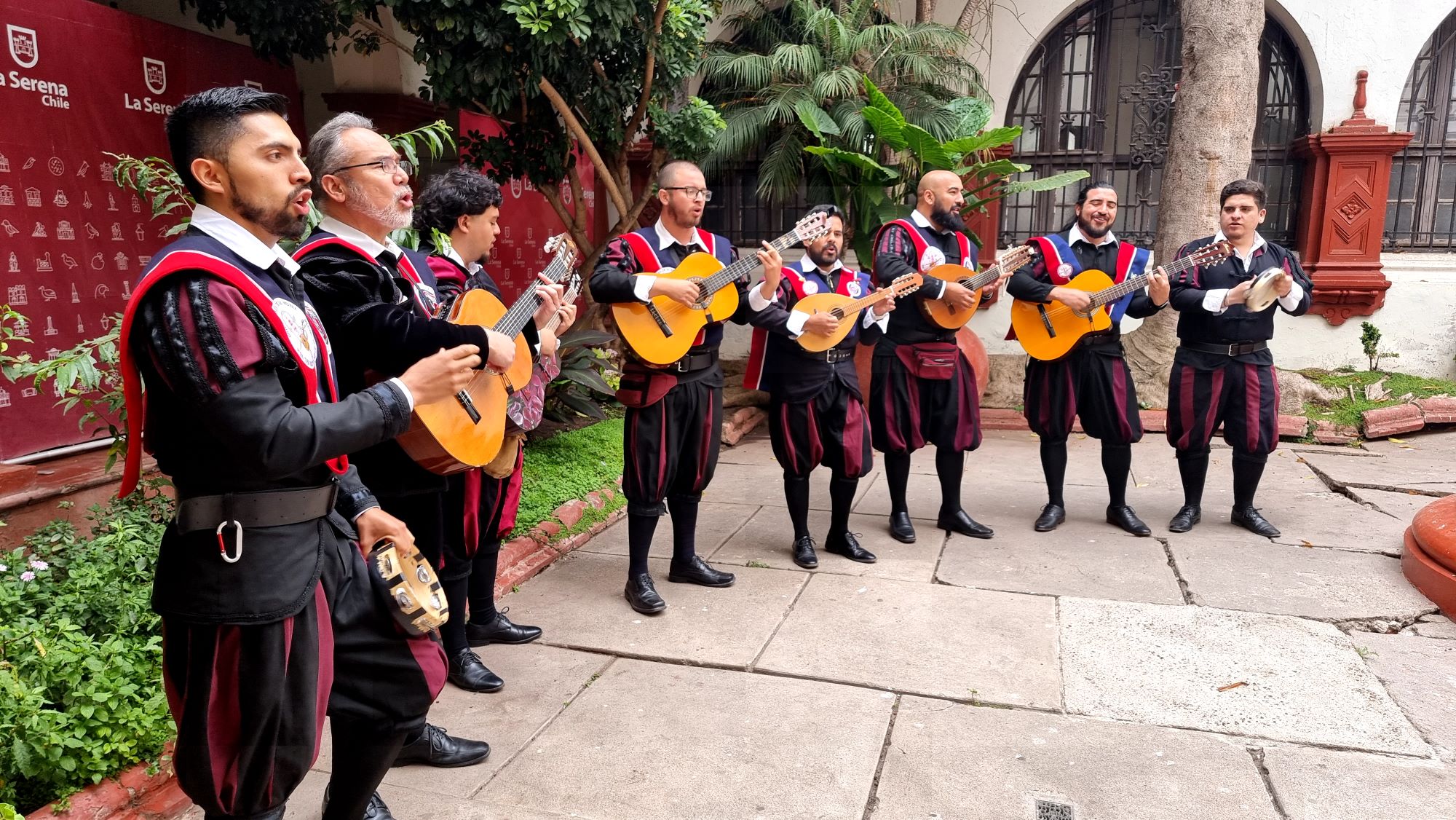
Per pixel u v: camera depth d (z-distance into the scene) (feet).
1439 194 24.32
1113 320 13.74
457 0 13.57
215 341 4.48
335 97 19.77
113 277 14.12
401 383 5.20
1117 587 12.01
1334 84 23.57
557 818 7.34
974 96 23.52
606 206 25.46
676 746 8.36
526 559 12.90
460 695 9.37
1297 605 11.34
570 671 9.87
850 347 12.44
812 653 10.20
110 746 7.09
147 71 14.62
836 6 24.67
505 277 21.59
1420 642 10.36
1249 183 13.38
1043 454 14.65
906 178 22.35
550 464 16.46
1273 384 13.87
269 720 5.09
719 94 23.72
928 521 15.08
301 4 15.80
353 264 6.30
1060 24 25.05
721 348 27.45
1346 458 19.17
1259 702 9.04
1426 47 23.84
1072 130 25.57
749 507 16.10
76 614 8.54
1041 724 8.69
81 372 9.30
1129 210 25.54
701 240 11.54
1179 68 24.50
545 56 15.06
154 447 5.03
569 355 17.56
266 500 5.03
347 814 6.14
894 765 8.04
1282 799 7.51
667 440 11.16
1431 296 23.59
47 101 13.10
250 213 4.81
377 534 5.92
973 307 13.33
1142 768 7.97
